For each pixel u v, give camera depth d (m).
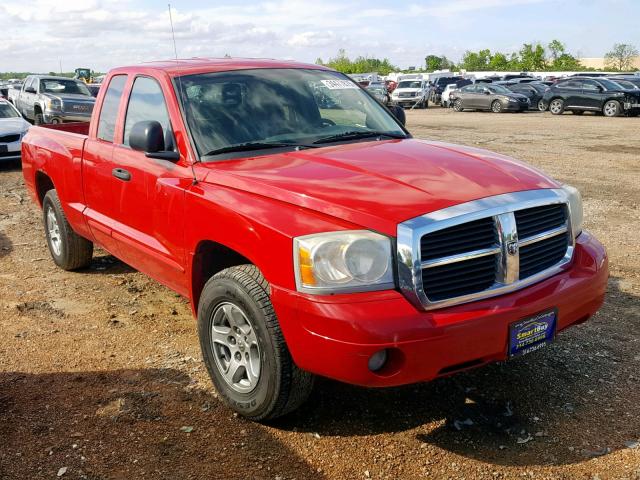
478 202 3.12
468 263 3.06
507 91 30.80
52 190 5.98
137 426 3.48
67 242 5.90
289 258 3.02
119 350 4.45
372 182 3.28
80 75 36.53
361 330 2.82
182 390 3.87
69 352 4.43
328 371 2.96
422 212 2.99
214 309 3.54
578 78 27.80
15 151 12.79
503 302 3.08
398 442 3.30
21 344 4.56
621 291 5.41
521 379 3.92
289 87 4.51
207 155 3.88
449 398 3.72
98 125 5.07
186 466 3.13
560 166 12.45
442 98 37.66
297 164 3.63
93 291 5.66
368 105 4.84
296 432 3.41
